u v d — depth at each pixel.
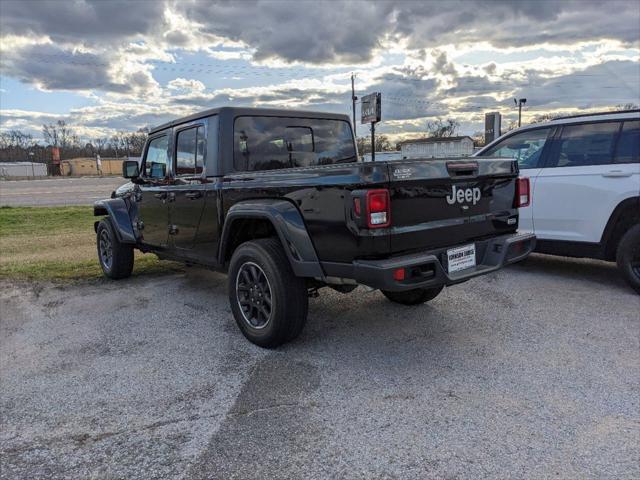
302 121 4.78
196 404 3.04
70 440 2.72
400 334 4.04
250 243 3.81
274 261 3.61
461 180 3.51
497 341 3.82
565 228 5.41
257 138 4.44
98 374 3.54
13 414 3.03
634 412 2.75
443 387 3.11
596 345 3.68
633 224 5.07
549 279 5.58
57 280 6.39
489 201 3.78
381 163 3.02
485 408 2.84
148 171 5.46
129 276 6.48
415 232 3.23
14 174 78.88
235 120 4.30
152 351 3.92
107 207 6.07
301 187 3.41
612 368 3.29
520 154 5.91
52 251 8.80
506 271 6.02
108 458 2.54
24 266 7.25
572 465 2.32
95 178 64.88
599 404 2.85
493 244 3.71
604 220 5.09
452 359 3.52
